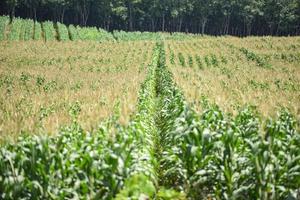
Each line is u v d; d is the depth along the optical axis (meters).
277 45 54.72
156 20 130.88
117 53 49.47
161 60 38.62
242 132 8.12
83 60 42.09
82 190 6.16
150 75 24.30
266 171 6.07
